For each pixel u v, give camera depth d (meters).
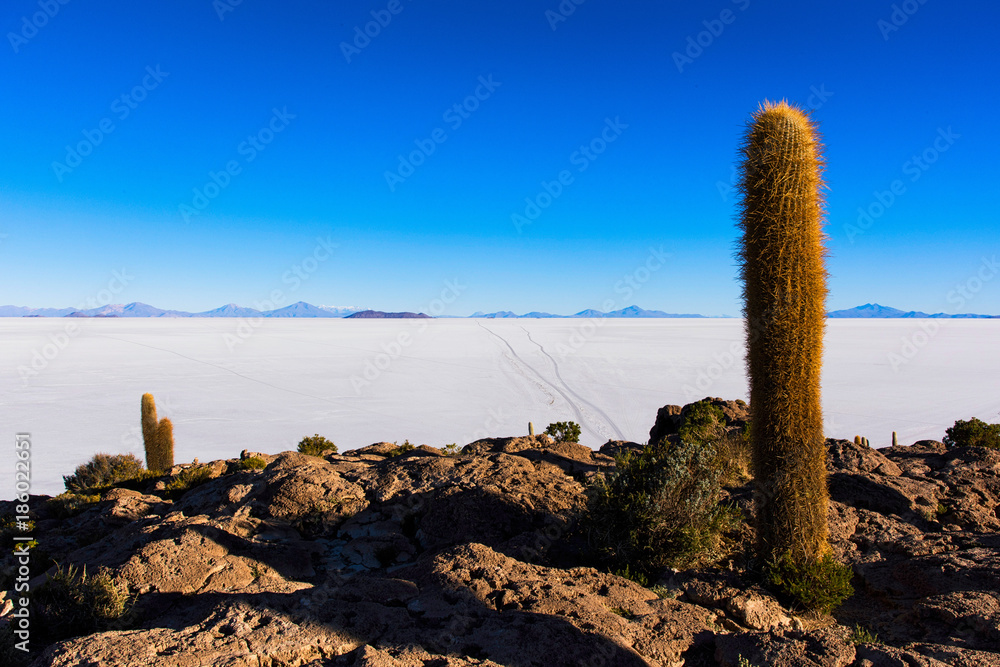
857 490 10.15
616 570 7.47
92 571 7.29
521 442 14.67
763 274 7.00
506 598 5.89
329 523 9.34
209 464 16.62
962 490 10.31
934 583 6.66
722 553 7.79
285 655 4.77
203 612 5.79
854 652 5.10
